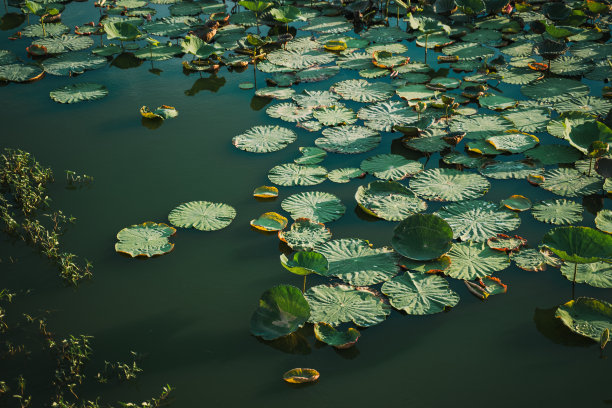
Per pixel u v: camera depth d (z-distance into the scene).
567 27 10.03
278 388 4.02
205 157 6.79
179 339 4.44
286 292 4.45
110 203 6.04
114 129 7.46
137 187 6.29
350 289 4.77
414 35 10.16
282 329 4.39
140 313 4.69
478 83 8.20
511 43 9.67
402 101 7.80
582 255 4.68
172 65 9.41
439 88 8.01
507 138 6.76
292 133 7.13
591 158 6.19
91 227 5.71
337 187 6.16
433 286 4.77
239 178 6.38
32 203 6.08
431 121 6.75
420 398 3.89
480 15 11.02
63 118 7.77
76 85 8.59
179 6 11.73
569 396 3.87
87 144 7.13
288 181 6.21
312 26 10.72
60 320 4.64
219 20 10.82
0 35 10.56
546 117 7.21
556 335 4.35
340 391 3.97
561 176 6.08
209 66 9.13
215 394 3.98
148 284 4.98
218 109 7.91
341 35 10.32
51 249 5.31
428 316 4.54
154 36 10.47
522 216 5.57
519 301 4.66
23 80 8.82
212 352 4.32
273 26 10.72
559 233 4.78
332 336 4.34
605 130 6.36
